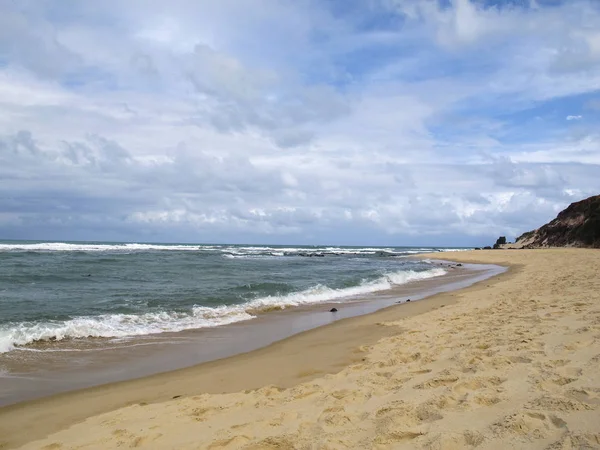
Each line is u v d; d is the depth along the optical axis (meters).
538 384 4.05
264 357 7.33
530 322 7.42
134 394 5.57
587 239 50.25
